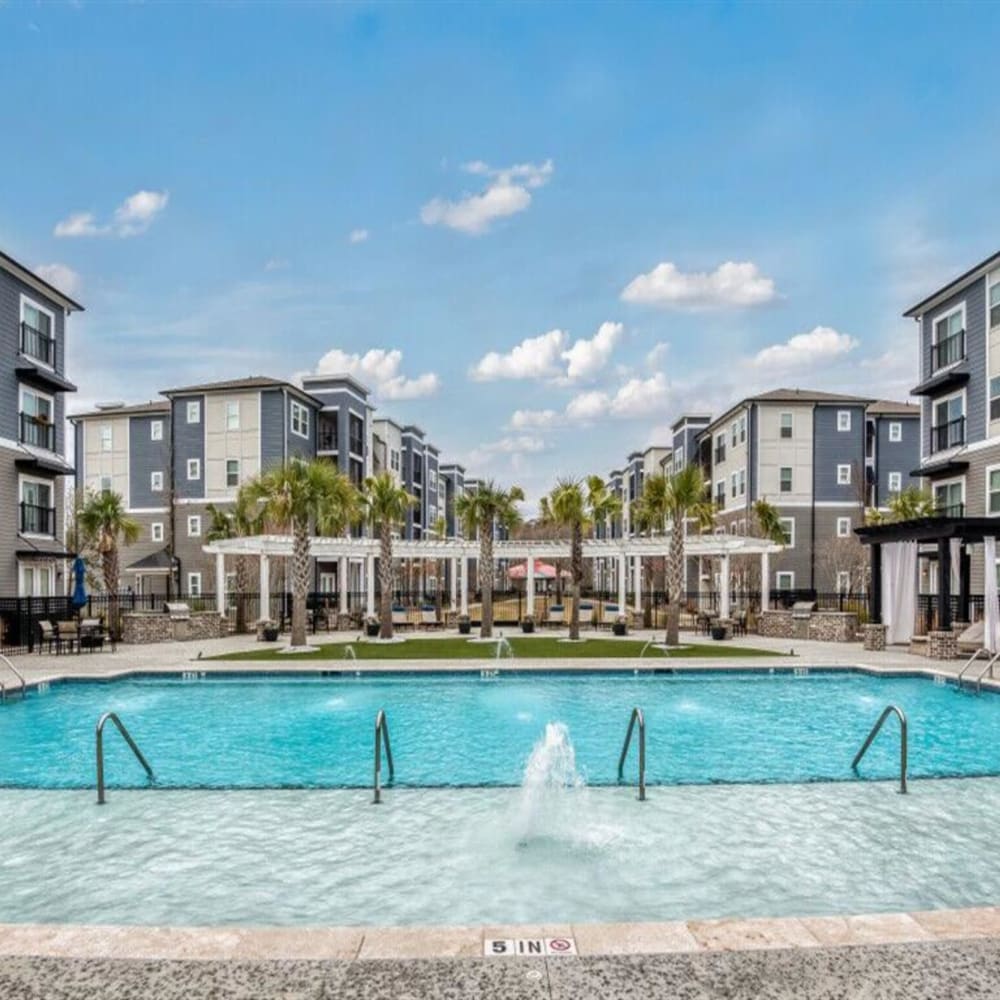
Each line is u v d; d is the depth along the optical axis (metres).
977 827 6.82
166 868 5.98
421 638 23.92
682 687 15.08
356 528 39.31
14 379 23.80
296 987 3.21
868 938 3.64
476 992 3.16
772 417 39.50
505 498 24.28
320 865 6.01
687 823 6.91
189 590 38.66
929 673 15.70
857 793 7.76
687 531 47.69
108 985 3.23
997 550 22.98
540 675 15.85
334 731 11.50
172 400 39.44
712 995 3.13
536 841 6.48
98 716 12.60
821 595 34.38
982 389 25.06
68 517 36.50
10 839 6.59
